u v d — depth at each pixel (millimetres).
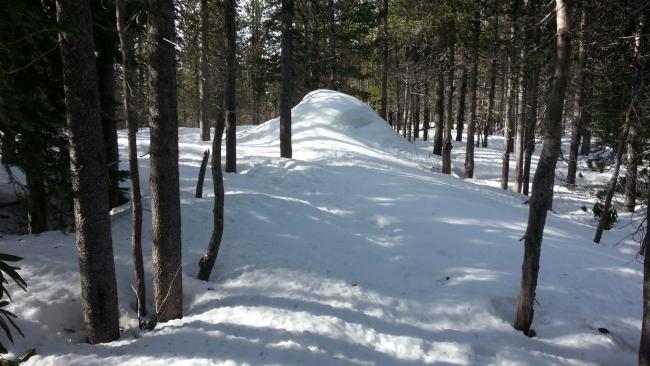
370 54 29844
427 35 19781
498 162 26750
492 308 6855
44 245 7859
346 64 31219
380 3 25938
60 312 6316
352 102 25953
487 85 27750
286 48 15922
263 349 5316
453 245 9047
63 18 5062
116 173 9516
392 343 5910
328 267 8023
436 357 5719
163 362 5082
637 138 11391
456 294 7215
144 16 6668
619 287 7801
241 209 10289
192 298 6965
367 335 6027
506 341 6129
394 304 7008
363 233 9844
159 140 5973
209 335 5648
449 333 6324
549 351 6043
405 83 32469
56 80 7941
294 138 23031
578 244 9812
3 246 7621
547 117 5801
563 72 5637
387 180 13727
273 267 7805
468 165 21453
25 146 6953
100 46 8805
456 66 19391
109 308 5836
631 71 10039
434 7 17547
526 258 6301
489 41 16156
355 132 24125
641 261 9258
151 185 6152
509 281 7598
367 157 18797
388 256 8742
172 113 6031
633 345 6344
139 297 6332
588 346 6102
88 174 5469
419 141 34406
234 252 8336
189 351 5289
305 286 7285
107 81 9258
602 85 11930
